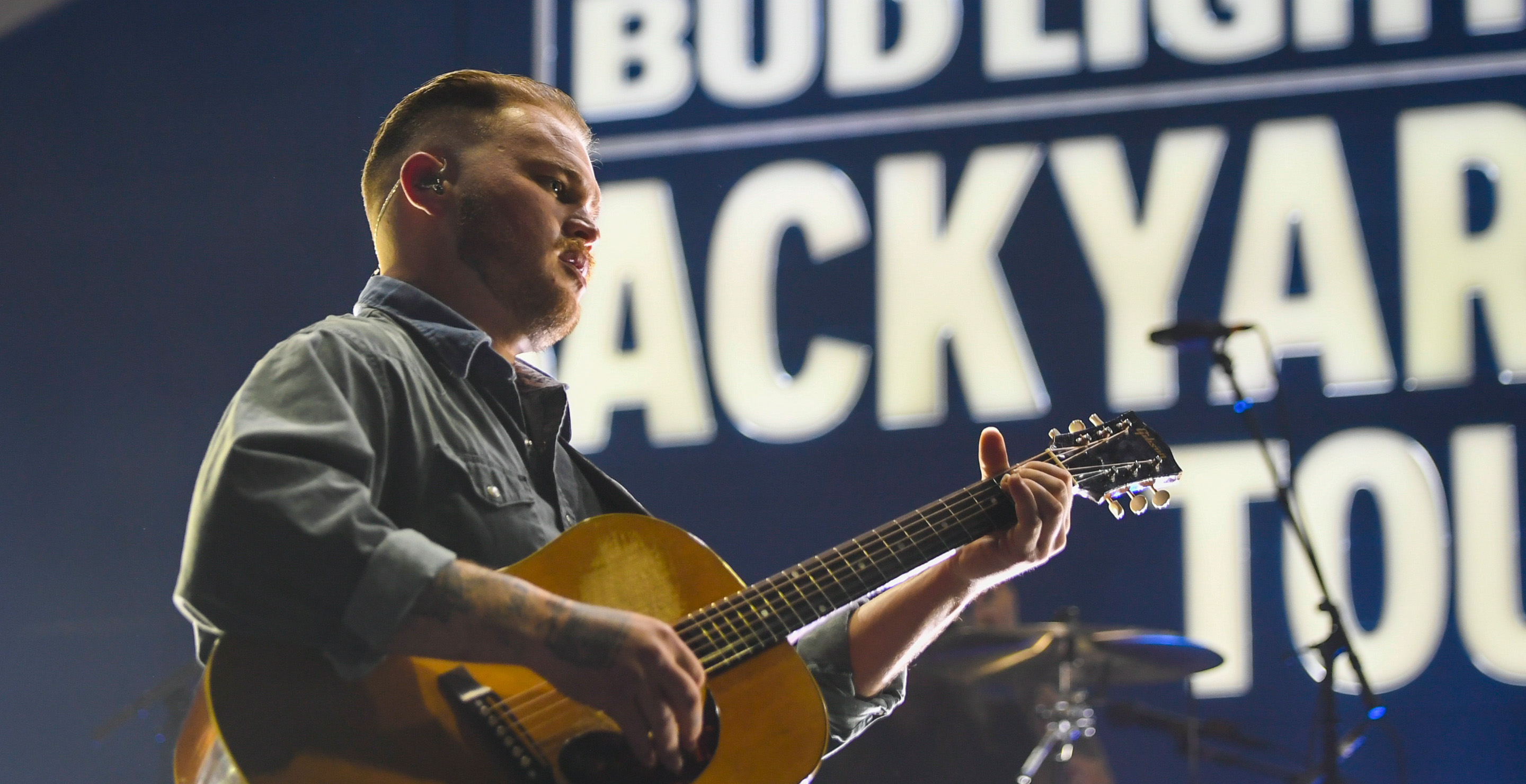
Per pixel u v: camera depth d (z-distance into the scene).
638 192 8.91
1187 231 8.25
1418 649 7.41
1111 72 8.58
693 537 2.57
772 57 9.02
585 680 2.06
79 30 9.59
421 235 2.74
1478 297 7.91
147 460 8.98
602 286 8.77
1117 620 7.77
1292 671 7.54
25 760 8.52
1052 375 8.23
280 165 9.23
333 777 2.08
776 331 8.59
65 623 8.73
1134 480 2.96
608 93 9.12
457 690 2.19
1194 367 8.05
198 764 2.21
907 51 8.87
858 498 8.26
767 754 2.35
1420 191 8.05
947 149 8.69
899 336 8.41
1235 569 7.66
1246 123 8.36
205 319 9.12
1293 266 8.15
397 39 9.27
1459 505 7.57
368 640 2.04
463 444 2.44
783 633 2.48
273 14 9.43
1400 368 7.88
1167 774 7.49
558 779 2.17
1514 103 8.08
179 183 9.30
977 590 2.80
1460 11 8.25
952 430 8.24
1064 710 6.21
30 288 9.28
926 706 6.41
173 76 9.45
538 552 2.41
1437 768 7.26
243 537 2.04
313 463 2.11
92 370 9.13
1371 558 7.63
